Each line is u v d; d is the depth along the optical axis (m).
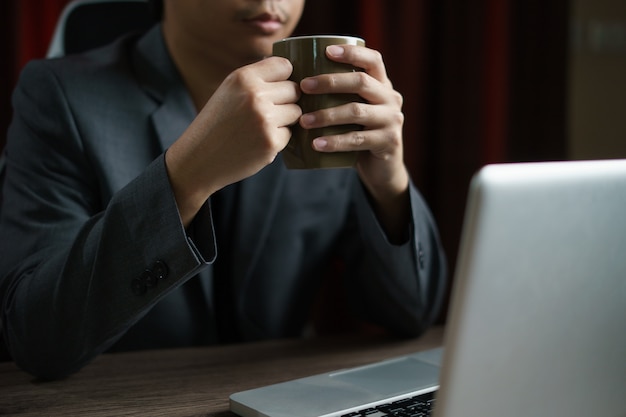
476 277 0.47
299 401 0.71
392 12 2.07
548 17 2.34
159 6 1.16
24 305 0.86
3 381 0.84
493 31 2.22
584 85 2.58
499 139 2.27
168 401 0.76
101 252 0.80
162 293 0.78
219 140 0.73
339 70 0.76
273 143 0.72
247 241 1.14
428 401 0.71
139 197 0.77
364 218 1.04
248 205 1.15
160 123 1.09
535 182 0.48
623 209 0.55
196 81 1.14
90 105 1.07
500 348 0.50
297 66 0.76
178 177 0.76
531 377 0.52
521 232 0.48
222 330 1.18
